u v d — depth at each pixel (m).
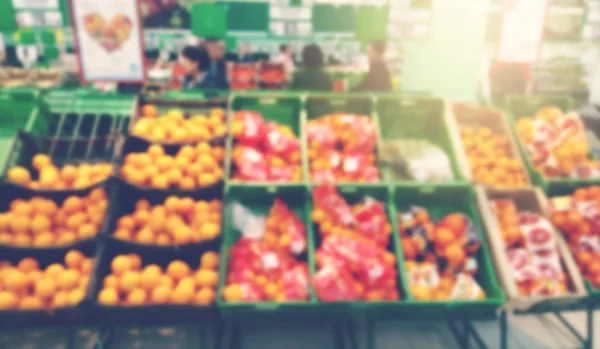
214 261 2.39
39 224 2.40
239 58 4.28
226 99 3.22
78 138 2.91
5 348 2.89
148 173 2.62
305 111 3.27
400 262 2.54
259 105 3.35
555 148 3.23
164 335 3.07
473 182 2.90
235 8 4.00
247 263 2.46
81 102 3.25
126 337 3.04
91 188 2.57
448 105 3.37
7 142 3.09
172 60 4.20
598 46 4.79
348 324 3.04
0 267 2.32
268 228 2.64
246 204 2.83
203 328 2.60
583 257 2.69
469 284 2.49
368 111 3.38
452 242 2.63
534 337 3.17
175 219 2.46
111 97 3.29
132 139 2.79
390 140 3.38
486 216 2.74
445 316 2.42
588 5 4.62
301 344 3.04
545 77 4.76
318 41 4.22
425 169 3.06
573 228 2.77
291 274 2.40
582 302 2.57
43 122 3.12
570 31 4.69
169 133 2.91
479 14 3.91
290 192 2.82
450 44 4.01
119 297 2.25
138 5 3.04
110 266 2.35
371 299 2.37
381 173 3.06
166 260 2.43
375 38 3.89
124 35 3.09
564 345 3.11
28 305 2.19
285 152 2.99
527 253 2.66
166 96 3.31
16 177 2.56
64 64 4.20
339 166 3.02
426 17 3.92
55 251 2.35
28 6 3.76
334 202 2.66
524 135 3.33
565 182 3.01
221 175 2.78
